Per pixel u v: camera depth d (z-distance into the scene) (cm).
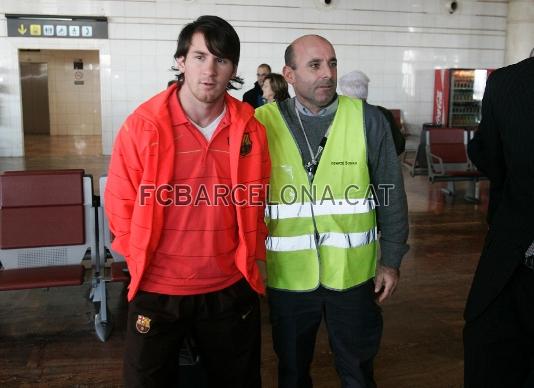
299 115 188
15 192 326
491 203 178
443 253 482
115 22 1088
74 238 329
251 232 170
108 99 1113
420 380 264
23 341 304
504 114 160
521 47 1212
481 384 168
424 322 333
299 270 190
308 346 199
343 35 1182
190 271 165
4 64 1066
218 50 151
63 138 1508
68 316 338
